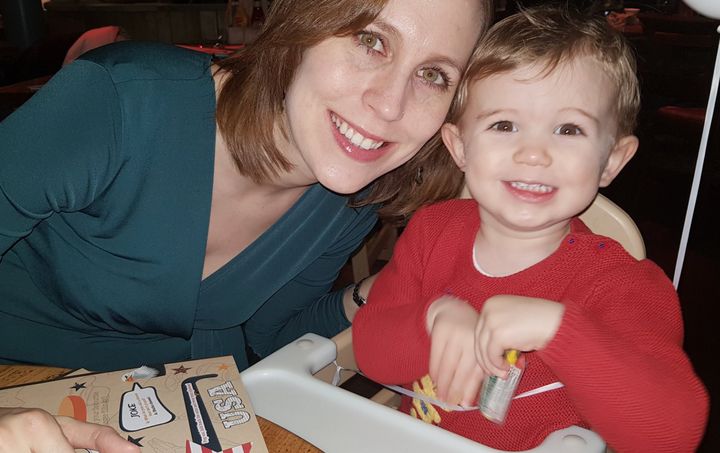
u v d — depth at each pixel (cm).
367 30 74
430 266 94
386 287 97
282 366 76
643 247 89
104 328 100
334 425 69
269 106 87
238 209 98
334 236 108
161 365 71
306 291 117
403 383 89
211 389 67
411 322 85
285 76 84
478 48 82
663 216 304
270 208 99
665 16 296
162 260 92
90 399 65
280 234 101
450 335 78
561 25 81
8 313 101
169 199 90
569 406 80
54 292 98
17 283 100
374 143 83
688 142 313
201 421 63
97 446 58
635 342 72
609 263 79
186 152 89
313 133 82
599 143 78
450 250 92
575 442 65
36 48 299
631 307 74
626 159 84
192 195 90
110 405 65
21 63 299
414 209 110
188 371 70
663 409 67
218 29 468
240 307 106
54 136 81
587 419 72
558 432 66
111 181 87
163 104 88
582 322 69
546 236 83
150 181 89
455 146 89
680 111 294
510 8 290
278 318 121
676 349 72
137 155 87
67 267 94
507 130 80
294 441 64
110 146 85
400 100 77
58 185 83
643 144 332
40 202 83
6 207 81
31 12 395
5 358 102
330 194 102
